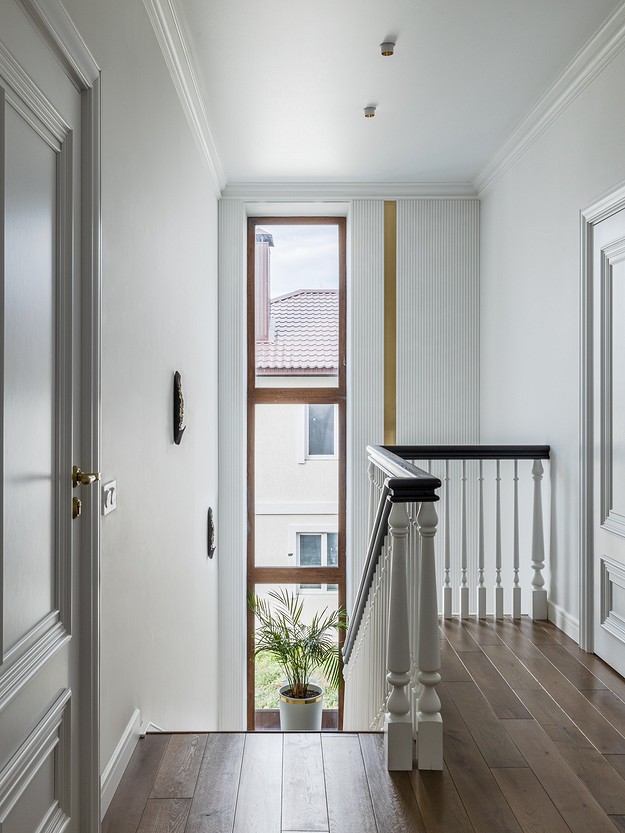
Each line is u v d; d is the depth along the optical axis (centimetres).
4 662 144
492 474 512
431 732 231
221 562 575
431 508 227
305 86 395
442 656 343
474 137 473
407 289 581
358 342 581
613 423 337
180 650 371
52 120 168
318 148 494
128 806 214
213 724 533
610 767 234
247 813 208
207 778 230
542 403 425
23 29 149
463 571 410
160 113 313
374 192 575
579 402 365
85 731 196
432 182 570
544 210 422
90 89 194
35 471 161
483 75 383
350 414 583
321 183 569
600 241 345
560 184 396
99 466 201
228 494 575
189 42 345
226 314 573
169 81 335
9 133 144
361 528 577
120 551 240
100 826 198
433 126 454
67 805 184
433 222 581
